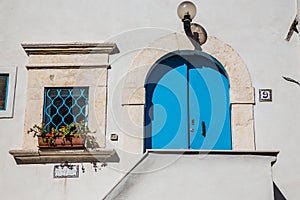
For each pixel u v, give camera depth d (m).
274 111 7.61
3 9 8.24
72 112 7.74
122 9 8.15
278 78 7.75
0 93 7.89
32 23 8.17
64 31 8.11
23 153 7.46
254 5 8.09
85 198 7.34
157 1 8.16
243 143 7.48
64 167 7.47
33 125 7.66
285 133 7.51
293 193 7.27
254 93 7.68
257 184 6.34
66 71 7.88
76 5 8.20
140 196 6.31
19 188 7.44
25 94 7.85
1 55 8.02
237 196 6.30
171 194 6.31
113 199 6.31
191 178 6.36
